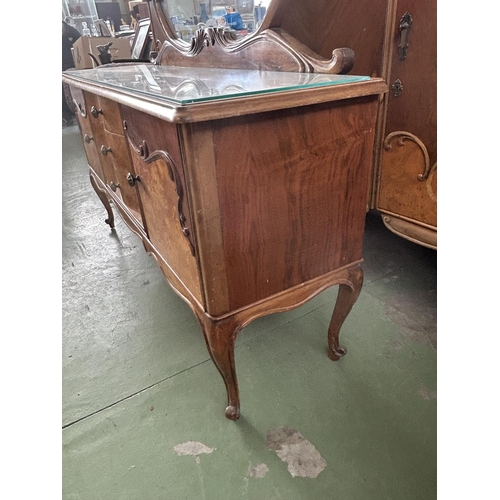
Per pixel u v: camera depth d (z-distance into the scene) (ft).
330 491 2.67
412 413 3.18
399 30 3.62
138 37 7.65
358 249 3.10
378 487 2.68
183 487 2.77
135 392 3.55
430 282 4.76
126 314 4.62
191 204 2.21
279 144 2.30
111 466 2.93
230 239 2.39
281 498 2.65
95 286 5.21
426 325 4.09
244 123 2.12
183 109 1.89
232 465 2.88
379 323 4.15
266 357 3.83
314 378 3.56
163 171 2.55
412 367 3.60
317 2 3.41
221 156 2.13
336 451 2.92
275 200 2.45
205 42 4.43
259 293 2.70
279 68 3.43
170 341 4.16
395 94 3.86
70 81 4.16
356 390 3.41
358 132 2.60
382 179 4.31
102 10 15.44
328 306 4.53
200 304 2.67
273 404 3.33
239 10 5.47
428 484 2.67
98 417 3.33
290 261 2.74
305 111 2.31
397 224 4.33
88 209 7.69
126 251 6.12
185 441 3.08
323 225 2.78
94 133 4.33
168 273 3.25
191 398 3.46
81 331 4.36
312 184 2.57
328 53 3.69
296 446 2.98
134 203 3.69
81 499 2.73
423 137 3.76
